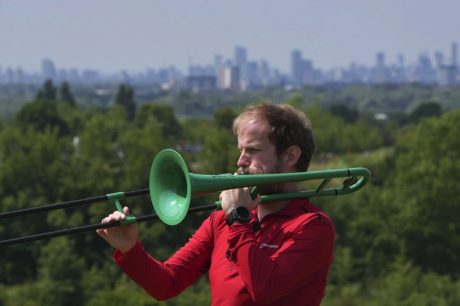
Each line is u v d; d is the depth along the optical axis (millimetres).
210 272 5227
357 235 69188
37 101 112562
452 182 72438
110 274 60938
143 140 84125
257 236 5055
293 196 5117
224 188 4918
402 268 59125
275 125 5094
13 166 76750
